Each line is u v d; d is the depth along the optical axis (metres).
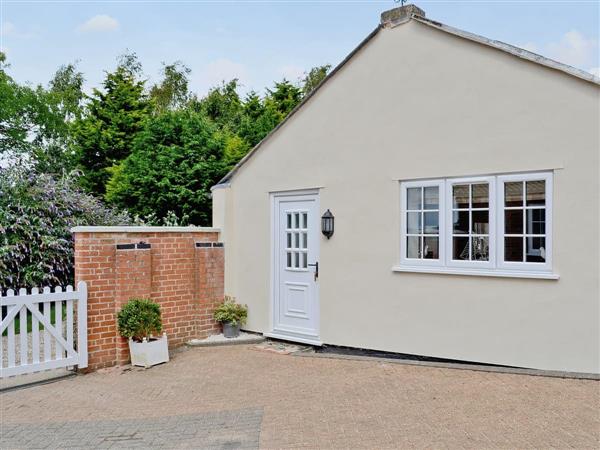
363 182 7.80
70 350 7.14
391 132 7.48
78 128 21.80
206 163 13.67
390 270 7.45
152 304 7.79
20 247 10.73
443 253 6.92
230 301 9.47
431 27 7.03
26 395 6.35
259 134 19.45
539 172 6.15
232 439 4.66
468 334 6.70
